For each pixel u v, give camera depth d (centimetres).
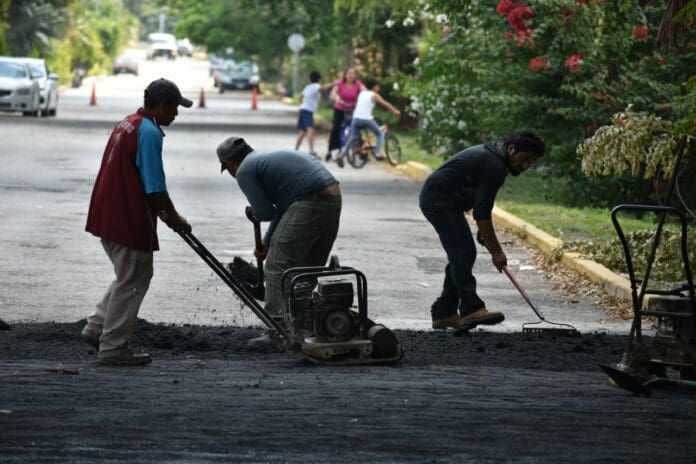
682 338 1678
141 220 1780
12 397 1434
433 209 2231
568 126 4384
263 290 2033
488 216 2200
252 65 17500
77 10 17225
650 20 4303
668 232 2978
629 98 4184
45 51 14038
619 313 2516
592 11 4228
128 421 1298
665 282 2784
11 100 8956
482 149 2212
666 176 2859
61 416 1315
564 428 1309
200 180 5078
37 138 7031
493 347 2055
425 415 1372
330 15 10406
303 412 1377
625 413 1420
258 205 1981
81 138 7162
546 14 4306
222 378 1669
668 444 1233
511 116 4478
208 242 3334
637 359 1695
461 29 4912
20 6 13575
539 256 3259
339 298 1825
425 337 2156
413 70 9369
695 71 4238
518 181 5197
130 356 1800
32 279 2697
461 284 2222
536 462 1134
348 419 1338
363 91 6147
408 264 3086
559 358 1964
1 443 1163
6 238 3284
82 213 3862
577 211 4122
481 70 4478
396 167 6184
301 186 1970
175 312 2381
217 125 9238
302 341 1819
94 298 2508
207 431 1254
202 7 13488
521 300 2667
